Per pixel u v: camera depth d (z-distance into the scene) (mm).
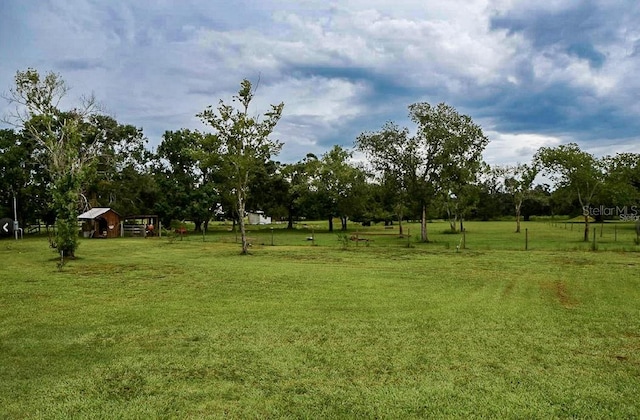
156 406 4750
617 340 6969
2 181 41156
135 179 50344
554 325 7863
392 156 29625
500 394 4992
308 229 54531
